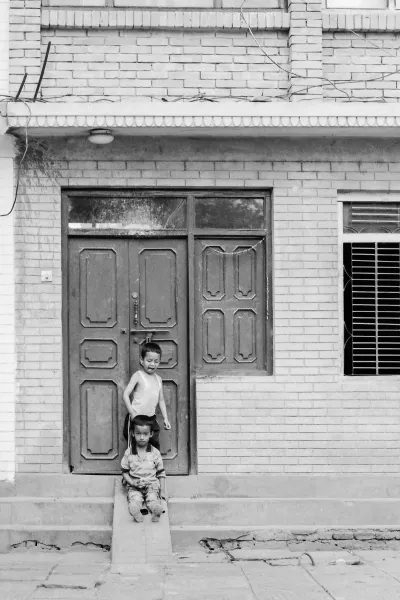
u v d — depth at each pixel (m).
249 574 7.73
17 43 8.89
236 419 8.97
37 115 8.41
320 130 8.79
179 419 9.11
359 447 9.02
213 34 9.12
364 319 9.23
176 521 8.76
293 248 9.09
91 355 9.08
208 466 8.94
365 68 9.20
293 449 8.98
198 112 8.48
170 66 9.08
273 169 9.11
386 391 9.05
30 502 8.72
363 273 9.27
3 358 8.85
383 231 9.30
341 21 9.12
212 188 9.12
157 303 9.13
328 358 9.05
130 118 8.48
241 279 9.20
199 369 9.15
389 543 8.81
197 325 9.17
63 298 9.03
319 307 9.08
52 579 7.49
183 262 9.17
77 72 9.02
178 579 7.51
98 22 8.97
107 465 9.05
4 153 8.92
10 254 8.90
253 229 9.18
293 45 9.02
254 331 9.19
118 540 8.13
